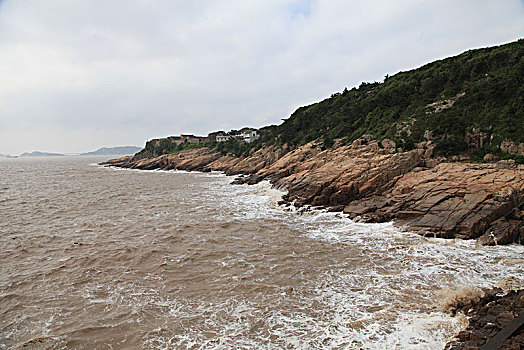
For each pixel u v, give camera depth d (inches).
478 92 1695.4
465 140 1523.1
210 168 3892.7
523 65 1616.6
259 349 484.4
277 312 584.7
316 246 941.2
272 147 3233.3
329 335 512.4
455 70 2102.6
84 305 621.3
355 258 841.5
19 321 570.6
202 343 502.3
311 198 1476.4
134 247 936.9
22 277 743.7
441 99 1915.6
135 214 1381.6
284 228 1141.7
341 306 599.8
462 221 991.6
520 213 990.4
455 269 756.0
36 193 2031.3
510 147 1331.2
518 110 1451.8
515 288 644.1
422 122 1717.5
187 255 875.4
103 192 2068.2
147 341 510.6
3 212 1425.9
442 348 465.7
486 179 1130.7
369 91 3095.5
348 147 1969.7
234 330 534.0
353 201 1380.4
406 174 1440.7
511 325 446.0
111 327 549.3
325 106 3491.6
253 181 2352.4
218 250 912.3
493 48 2212.1
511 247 890.7
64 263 824.3
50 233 1088.2
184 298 642.2
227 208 1505.9
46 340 516.7
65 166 6018.7
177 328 542.9
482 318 500.1
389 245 935.7
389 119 2132.1
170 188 2271.2
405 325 528.7
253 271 766.5
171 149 5378.9
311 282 702.5
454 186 1157.7
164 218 1302.9
